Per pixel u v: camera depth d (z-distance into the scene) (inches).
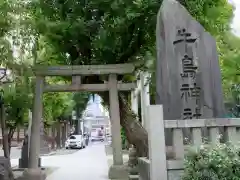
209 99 322.3
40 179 484.7
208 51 330.6
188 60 325.7
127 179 506.0
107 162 876.6
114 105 518.6
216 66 331.3
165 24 329.1
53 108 1055.0
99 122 3794.3
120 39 494.6
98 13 488.7
